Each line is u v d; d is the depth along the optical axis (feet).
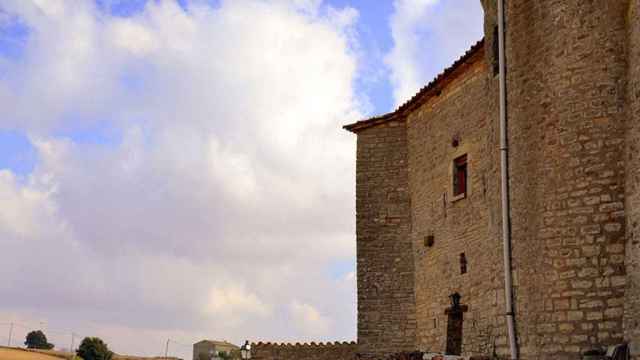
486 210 67.15
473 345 67.21
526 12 52.85
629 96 46.78
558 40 50.06
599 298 45.91
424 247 78.59
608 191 46.78
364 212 84.79
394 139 85.25
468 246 69.97
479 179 69.00
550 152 49.39
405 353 75.56
